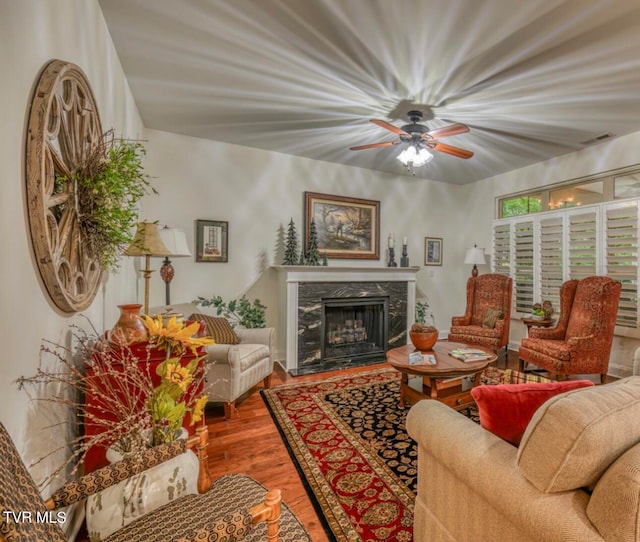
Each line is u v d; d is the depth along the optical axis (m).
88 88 1.58
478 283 4.66
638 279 3.46
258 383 3.18
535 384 1.21
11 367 1.04
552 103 2.88
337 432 2.38
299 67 2.43
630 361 3.56
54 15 1.34
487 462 1.04
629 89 2.64
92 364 1.54
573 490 0.88
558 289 4.21
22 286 1.11
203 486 1.33
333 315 4.39
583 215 3.94
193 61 2.38
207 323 3.03
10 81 1.04
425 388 2.76
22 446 1.11
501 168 4.75
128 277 2.91
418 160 3.01
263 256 4.15
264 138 3.79
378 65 2.38
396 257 5.12
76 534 1.49
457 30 2.02
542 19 1.91
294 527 1.07
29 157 1.12
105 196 1.56
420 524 1.36
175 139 3.67
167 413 1.30
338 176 4.63
